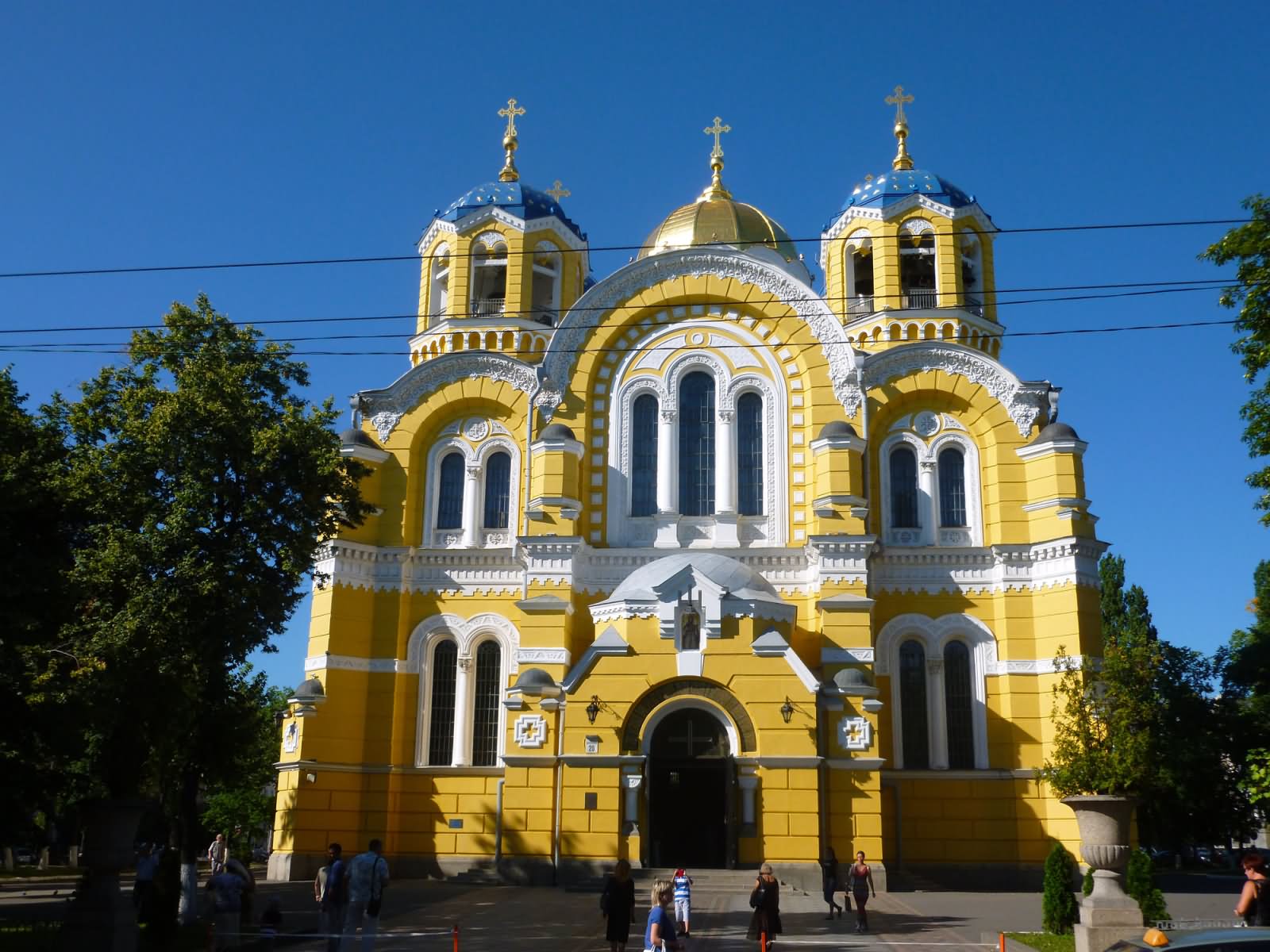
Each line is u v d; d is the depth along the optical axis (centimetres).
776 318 4947
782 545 4709
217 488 3027
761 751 3972
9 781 2861
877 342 5141
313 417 3250
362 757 4644
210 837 6638
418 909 3478
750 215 5578
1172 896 4247
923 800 4503
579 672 4091
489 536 4928
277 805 4647
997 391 4866
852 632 4303
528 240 5403
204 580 2892
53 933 2995
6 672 2606
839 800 4038
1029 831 4425
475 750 4694
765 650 4044
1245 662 6003
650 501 4859
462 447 5025
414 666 4762
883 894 3956
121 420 3089
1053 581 4591
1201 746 5638
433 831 4578
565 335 4981
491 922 3188
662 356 4975
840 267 5462
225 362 3231
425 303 5478
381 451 4953
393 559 4834
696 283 4997
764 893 2761
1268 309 2603
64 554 2927
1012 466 4791
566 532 4603
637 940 2856
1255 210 2619
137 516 2995
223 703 3316
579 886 3834
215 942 2658
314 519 3188
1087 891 2964
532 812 4122
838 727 4100
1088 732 3114
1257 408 2688
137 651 2709
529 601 4447
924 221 5303
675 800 4188
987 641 4631
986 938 2911
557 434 4712
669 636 4088
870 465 4859
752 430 4912
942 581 4694
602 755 4009
